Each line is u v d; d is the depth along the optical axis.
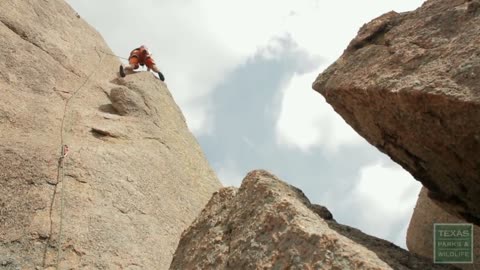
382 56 4.71
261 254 3.95
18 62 11.93
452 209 5.16
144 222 8.96
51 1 15.56
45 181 8.52
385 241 4.25
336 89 4.93
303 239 3.79
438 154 4.53
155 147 11.62
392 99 4.36
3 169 8.42
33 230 7.69
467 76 3.91
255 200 4.41
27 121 10.27
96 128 11.05
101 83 13.80
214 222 4.63
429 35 4.47
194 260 4.45
